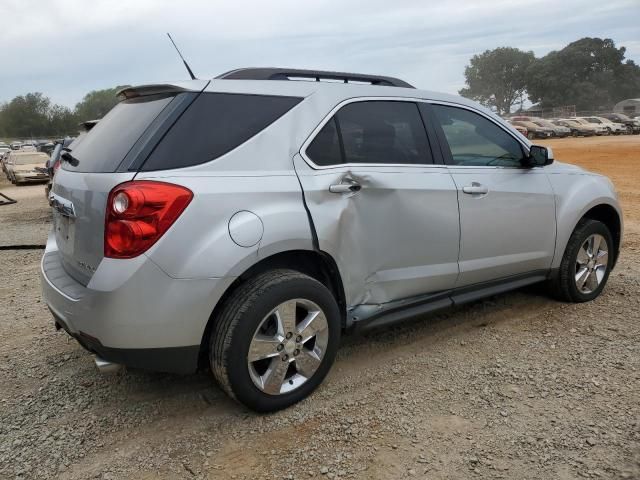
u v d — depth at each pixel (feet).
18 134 373.61
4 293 18.20
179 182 8.77
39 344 13.50
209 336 9.52
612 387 10.59
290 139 10.11
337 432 9.39
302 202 9.91
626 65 356.59
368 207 10.82
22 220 39.58
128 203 8.41
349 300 10.88
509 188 13.15
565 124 154.10
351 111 11.12
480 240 12.66
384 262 11.19
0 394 10.98
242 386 9.34
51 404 10.54
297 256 10.36
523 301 15.60
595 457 8.52
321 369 10.41
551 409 9.89
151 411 10.21
